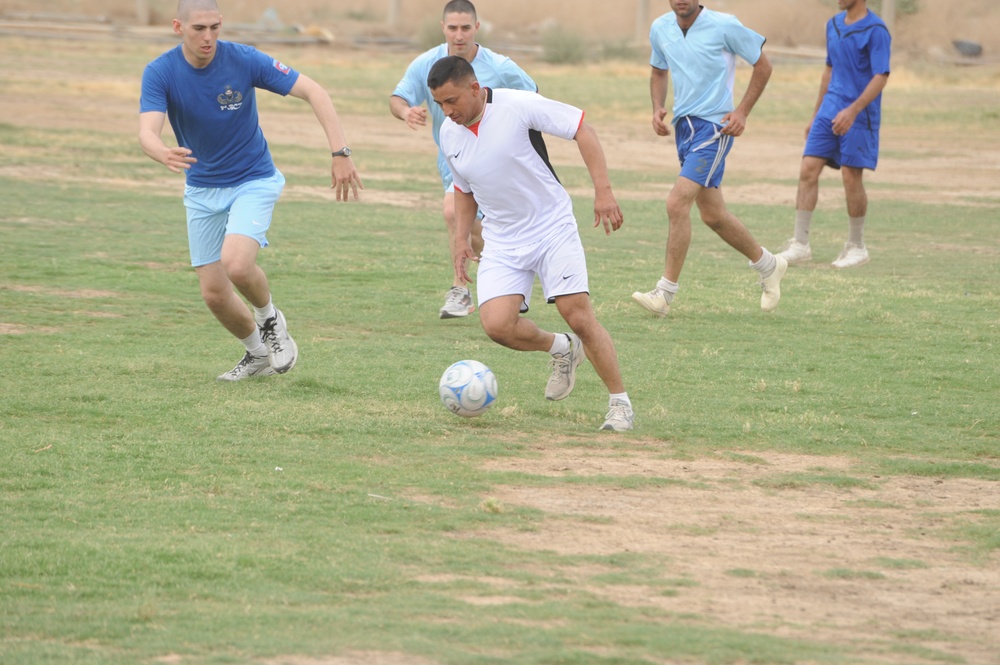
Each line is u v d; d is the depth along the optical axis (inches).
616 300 1354.6
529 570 585.0
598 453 807.7
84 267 1455.5
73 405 877.2
